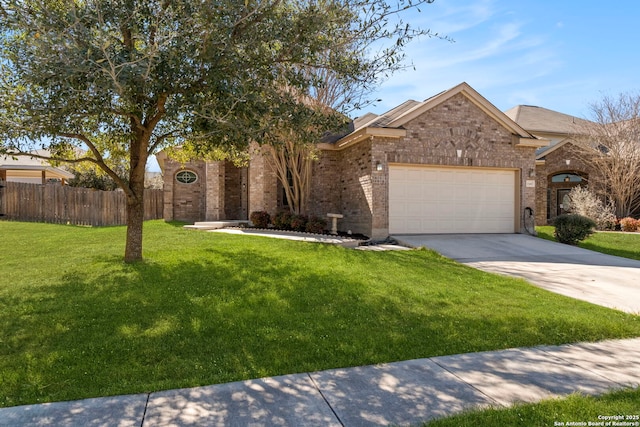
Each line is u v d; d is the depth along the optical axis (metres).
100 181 26.16
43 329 4.57
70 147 8.16
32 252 9.24
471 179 13.70
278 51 6.38
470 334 4.71
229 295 5.86
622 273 8.68
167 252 8.84
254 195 16.17
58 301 5.49
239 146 6.64
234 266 7.55
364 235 13.03
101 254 8.73
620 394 3.26
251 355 4.03
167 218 18.47
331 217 14.28
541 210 20.09
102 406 3.06
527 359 4.05
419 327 4.89
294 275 7.05
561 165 19.88
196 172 18.98
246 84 5.76
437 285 6.92
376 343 4.36
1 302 5.45
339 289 6.30
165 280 6.53
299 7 6.25
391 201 12.89
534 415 2.90
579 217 13.12
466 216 13.62
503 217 14.05
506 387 3.41
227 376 3.59
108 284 6.29
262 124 6.07
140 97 6.03
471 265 9.23
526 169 14.02
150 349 4.09
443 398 3.20
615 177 18.27
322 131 6.99
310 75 8.35
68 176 26.05
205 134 6.21
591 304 6.20
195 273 6.97
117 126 7.73
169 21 5.15
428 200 13.25
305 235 12.61
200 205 19.00
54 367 3.70
